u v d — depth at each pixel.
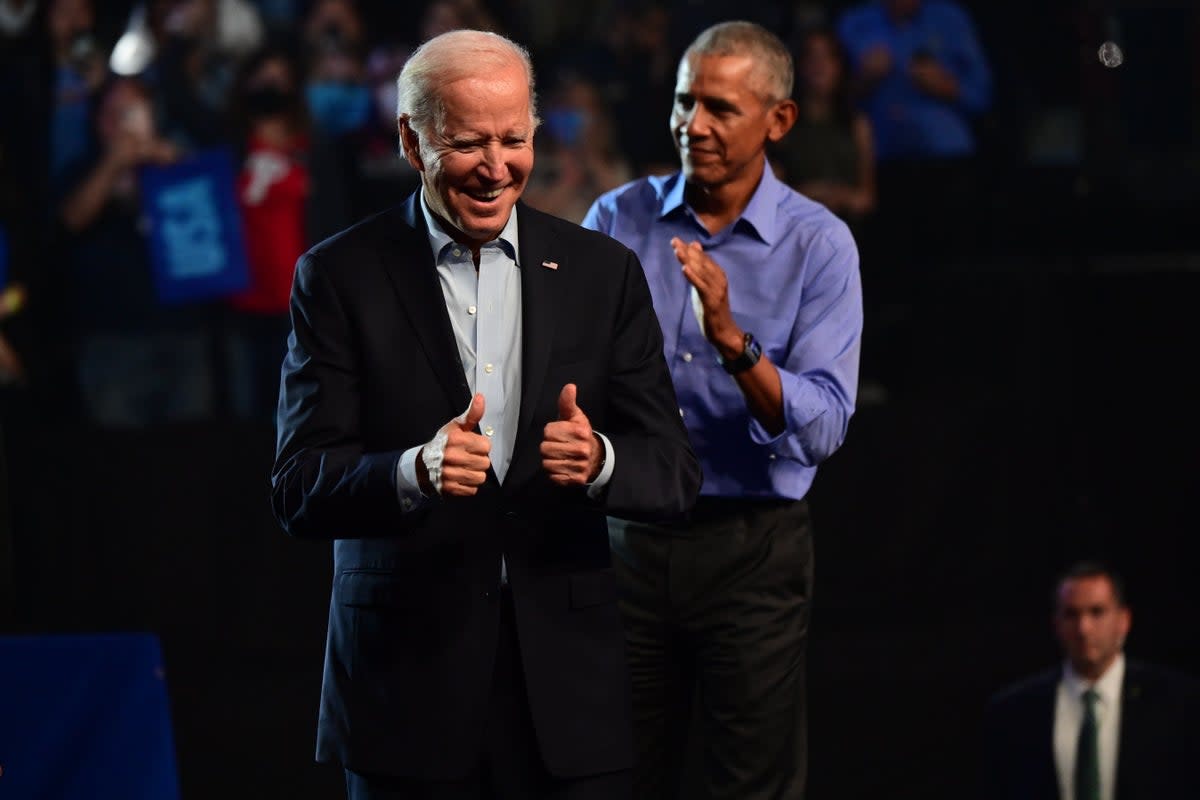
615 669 7.53
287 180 20.42
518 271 7.55
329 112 21.00
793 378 9.02
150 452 18.98
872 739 16.69
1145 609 19.64
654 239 9.90
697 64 9.48
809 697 17.42
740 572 9.56
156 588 18.91
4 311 19.77
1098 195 22.55
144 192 20.20
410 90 7.18
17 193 19.98
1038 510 20.09
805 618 9.79
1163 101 26.97
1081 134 23.58
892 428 19.69
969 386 20.91
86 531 18.89
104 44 20.64
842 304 9.60
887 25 22.38
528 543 7.40
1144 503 20.27
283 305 20.52
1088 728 14.24
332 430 7.33
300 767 16.42
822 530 19.58
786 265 9.68
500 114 7.06
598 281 7.63
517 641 7.37
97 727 9.02
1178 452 20.34
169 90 20.62
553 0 21.83
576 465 6.97
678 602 9.60
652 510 7.34
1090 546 20.09
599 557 7.59
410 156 7.38
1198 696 14.19
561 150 20.95
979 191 22.19
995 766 14.74
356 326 7.38
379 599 7.36
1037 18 23.52
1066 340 20.70
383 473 6.94
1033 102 23.59
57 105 20.28
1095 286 20.72
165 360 20.44
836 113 21.28
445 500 7.35
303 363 7.43
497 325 7.50
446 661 7.28
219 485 19.05
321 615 19.05
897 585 19.67
